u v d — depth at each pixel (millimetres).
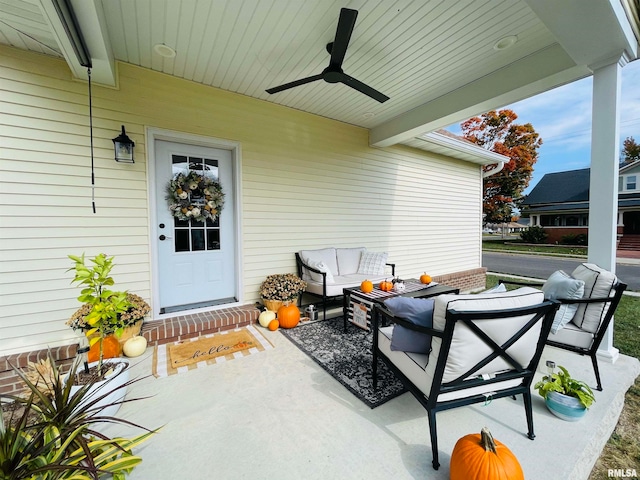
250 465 1420
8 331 2379
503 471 1164
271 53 2672
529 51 2670
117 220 2828
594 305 2078
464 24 2287
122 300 1935
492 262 10914
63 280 2578
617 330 3529
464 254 6613
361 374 2270
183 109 3150
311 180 4188
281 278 3580
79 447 1190
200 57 2740
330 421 1736
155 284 3072
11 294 2385
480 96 3152
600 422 1729
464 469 1218
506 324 1387
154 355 2564
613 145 2377
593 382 2145
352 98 3643
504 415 1814
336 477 1352
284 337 3020
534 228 16797
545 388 1831
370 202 4895
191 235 3430
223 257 3656
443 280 5930
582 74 2594
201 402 1922
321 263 3705
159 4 2043
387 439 1596
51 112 2510
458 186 6402
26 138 2416
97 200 2725
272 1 2029
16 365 2270
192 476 1355
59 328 2561
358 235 4766
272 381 2174
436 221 5984
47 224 2512
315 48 2594
